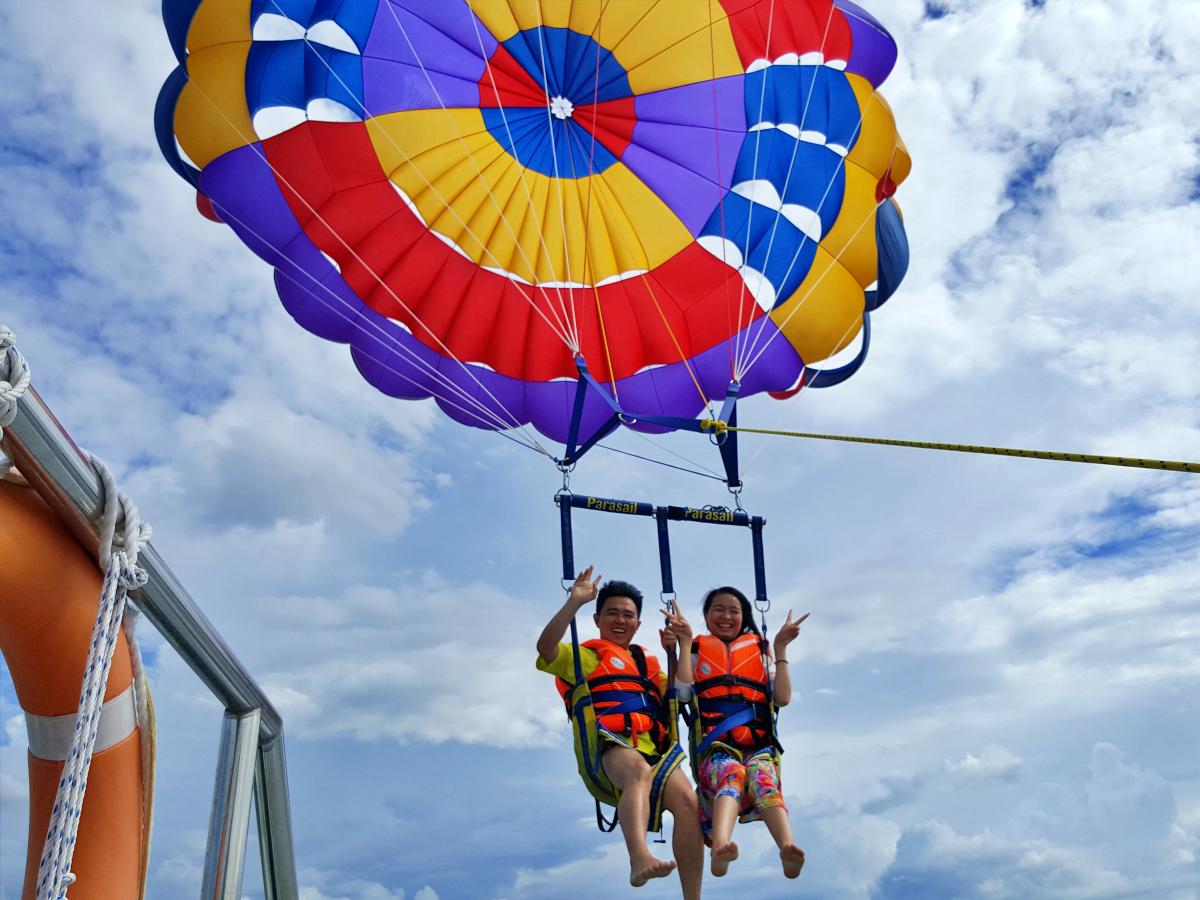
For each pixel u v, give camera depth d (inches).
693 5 283.6
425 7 278.8
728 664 216.2
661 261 312.8
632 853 189.6
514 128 305.3
